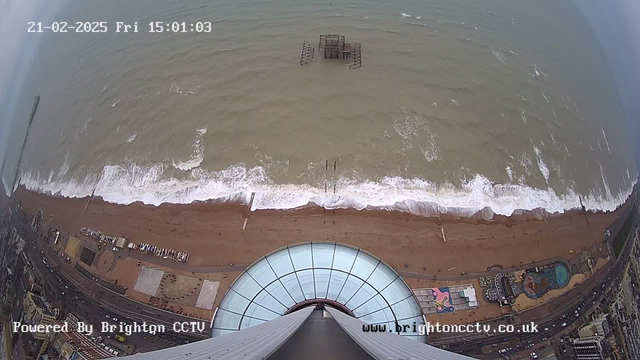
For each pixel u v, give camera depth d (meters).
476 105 80.00
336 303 40.34
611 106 88.12
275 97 79.44
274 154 71.75
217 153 72.38
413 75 84.31
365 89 81.12
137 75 86.88
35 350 57.41
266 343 22.77
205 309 58.31
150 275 61.28
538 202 69.19
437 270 61.41
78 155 76.50
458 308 58.72
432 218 66.00
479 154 73.19
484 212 67.12
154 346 56.03
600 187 73.69
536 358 55.56
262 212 66.06
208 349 21.22
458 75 85.38
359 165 70.56
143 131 76.75
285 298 40.56
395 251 62.62
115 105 82.19
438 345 56.22
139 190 70.00
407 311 40.28
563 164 74.50
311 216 65.56
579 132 80.00
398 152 72.25
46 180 75.50
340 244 44.28
